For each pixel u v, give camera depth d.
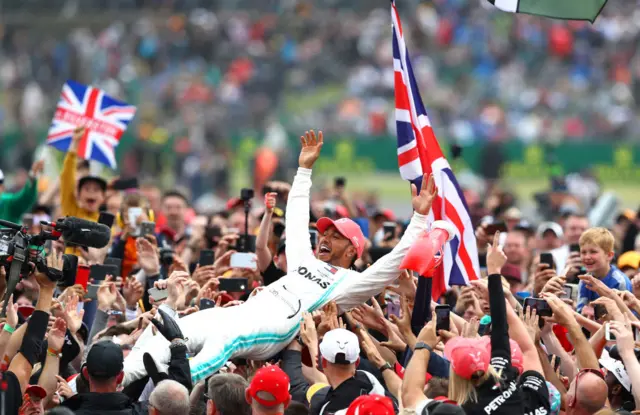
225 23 128.00
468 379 21.98
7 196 43.38
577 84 118.06
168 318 24.56
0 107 108.75
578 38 124.00
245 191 35.69
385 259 27.19
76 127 42.69
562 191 65.62
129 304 31.86
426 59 123.00
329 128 107.94
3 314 28.36
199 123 104.81
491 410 21.94
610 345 29.03
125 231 37.41
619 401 26.36
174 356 24.23
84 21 126.81
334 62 123.62
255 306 26.91
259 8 132.12
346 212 44.66
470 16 127.81
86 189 40.66
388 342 26.77
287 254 29.14
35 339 23.30
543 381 23.11
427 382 24.28
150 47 123.56
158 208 52.03
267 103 116.19
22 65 119.19
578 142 96.19
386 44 124.25
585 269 34.66
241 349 26.22
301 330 26.11
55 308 27.31
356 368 26.05
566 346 29.91
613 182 95.81
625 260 39.12
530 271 42.22
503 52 123.00
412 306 27.64
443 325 24.27
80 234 24.67
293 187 30.03
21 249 23.94
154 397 22.31
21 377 22.81
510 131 108.38
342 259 28.86
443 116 110.69
